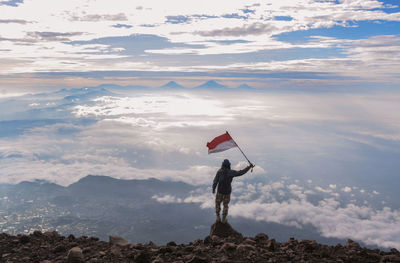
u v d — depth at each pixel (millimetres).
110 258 6359
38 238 7906
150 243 7809
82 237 8102
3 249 7047
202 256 6297
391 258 6059
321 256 6379
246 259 6176
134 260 6211
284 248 7043
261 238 8344
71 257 6098
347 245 7355
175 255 6621
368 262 6109
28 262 6254
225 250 6695
